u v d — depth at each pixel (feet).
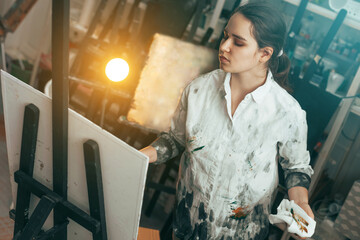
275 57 3.82
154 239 4.26
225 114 3.97
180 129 4.37
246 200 4.14
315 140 5.57
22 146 3.06
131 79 7.32
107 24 8.08
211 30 7.22
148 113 6.45
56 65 2.52
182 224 4.42
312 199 6.37
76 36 9.67
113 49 7.91
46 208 2.89
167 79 6.30
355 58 6.40
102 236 2.94
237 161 3.98
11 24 8.43
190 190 4.28
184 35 8.17
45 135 2.94
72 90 8.27
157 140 4.44
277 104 3.84
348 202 5.55
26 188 3.17
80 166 2.82
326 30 6.57
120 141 2.53
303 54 6.39
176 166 7.27
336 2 5.83
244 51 3.65
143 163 2.48
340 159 6.77
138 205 2.65
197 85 4.15
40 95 2.82
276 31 3.59
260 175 4.07
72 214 2.92
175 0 7.37
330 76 6.26
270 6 3.60
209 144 4.03
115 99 7.46
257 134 3.91
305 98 5.53
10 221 6.31
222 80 4.02
